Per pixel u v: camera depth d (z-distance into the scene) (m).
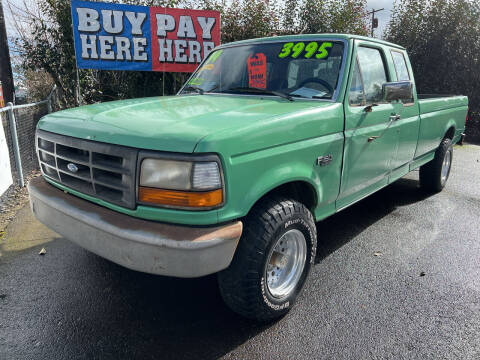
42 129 2.90
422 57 12.62
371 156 3.63
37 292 3.11
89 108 2.99
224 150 2.16
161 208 2.19
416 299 3.12
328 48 3.42
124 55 7.69
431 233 4.45
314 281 3.37
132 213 2.27
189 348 2.53
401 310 2.97
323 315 2.89
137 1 9.09
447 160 5.93
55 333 2.64
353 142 3.27
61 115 2.91
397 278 3.44
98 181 2.42
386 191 6.07
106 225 2.29
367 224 4.70
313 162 2.83
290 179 2.60
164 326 2.74
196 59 8.12
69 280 3.30
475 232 4.48
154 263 2.17
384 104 3.82
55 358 2.42
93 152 2.42
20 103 10.93
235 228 2.26
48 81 10.37
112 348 2.51
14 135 5.39
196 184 2.10
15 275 3.36
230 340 2.61
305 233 2.82
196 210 2.13
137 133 2.25
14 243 3.95
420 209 5.25
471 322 2.84
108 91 9.59
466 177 7.00
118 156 2.28
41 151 2.96
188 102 3.12
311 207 3.05
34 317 2.80
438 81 12.55
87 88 9.16
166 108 2.82
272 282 2.75
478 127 12.52
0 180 4.97
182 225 2.20
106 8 7.38
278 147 2.53
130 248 2.22
